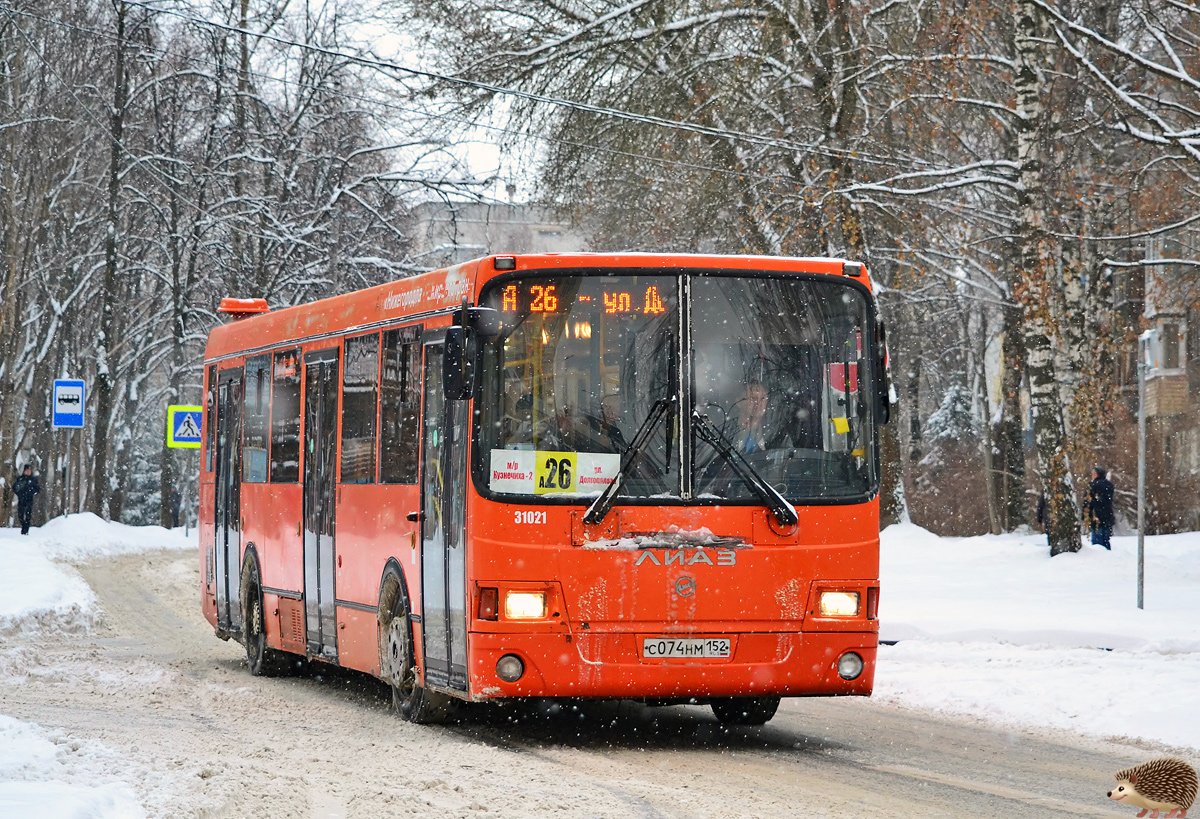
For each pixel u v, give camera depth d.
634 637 12.08
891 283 46.03
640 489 12.25
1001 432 54.97
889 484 39.38
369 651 15.07
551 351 12.38
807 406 12.62
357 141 52.84
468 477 12.26
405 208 53.16
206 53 53.72
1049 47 33.34
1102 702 14.32
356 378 15.70
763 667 12.21
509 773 10.53
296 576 17.52
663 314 12.51
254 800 8.76
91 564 42.84
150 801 8.30
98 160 62.16
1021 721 14.06
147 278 69.12
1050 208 34.53
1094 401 33.66
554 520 12.13
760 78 36.72
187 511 68.25
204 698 15.82
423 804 8.95
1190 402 51.09
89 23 56.31
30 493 51.75
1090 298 41.03
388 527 14.48
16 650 20.12
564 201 38.31
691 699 12.48
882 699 15.92
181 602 31.41
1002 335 47.34
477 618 12.09
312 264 51.03
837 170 35.38
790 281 12.73
